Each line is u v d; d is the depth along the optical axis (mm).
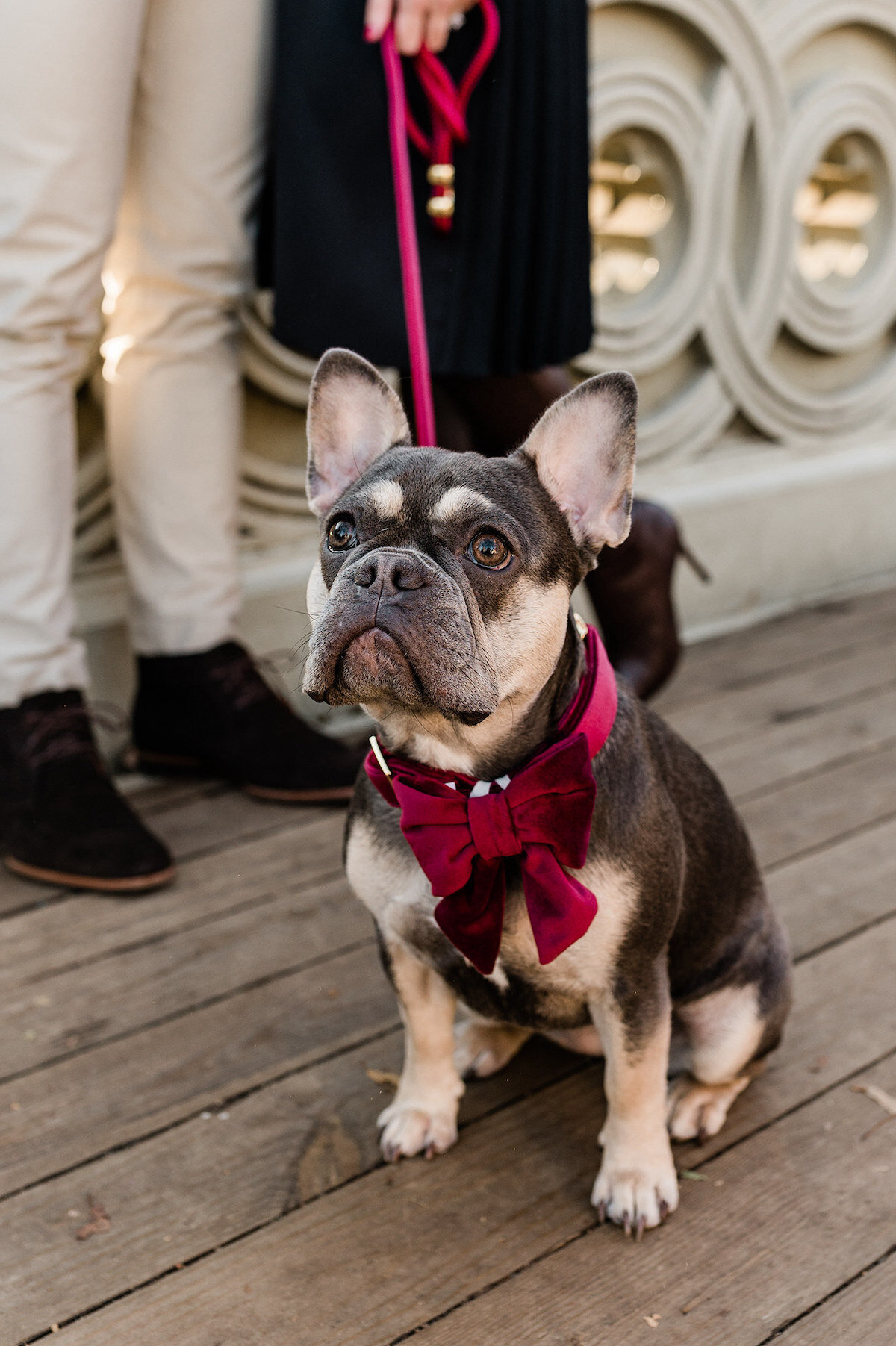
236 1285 1604
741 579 4410
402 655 1329
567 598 1549
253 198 2684
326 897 2584
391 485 1464
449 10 2088
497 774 1594
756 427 4574
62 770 2594
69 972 2309
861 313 4680
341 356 1683
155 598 2902
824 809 2982
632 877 1570
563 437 1575
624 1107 1680
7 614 2545
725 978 1851
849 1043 2102
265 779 2980
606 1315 1556
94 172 2326
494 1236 1688
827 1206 1735
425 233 2355
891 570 5027
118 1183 1789
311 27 2293
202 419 2830
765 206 4223
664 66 3857
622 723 1664
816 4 4156
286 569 3461
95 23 2197
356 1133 1890
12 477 2467
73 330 2504
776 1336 1520
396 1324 1542
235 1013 2193
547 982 1630
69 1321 1549
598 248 4395
